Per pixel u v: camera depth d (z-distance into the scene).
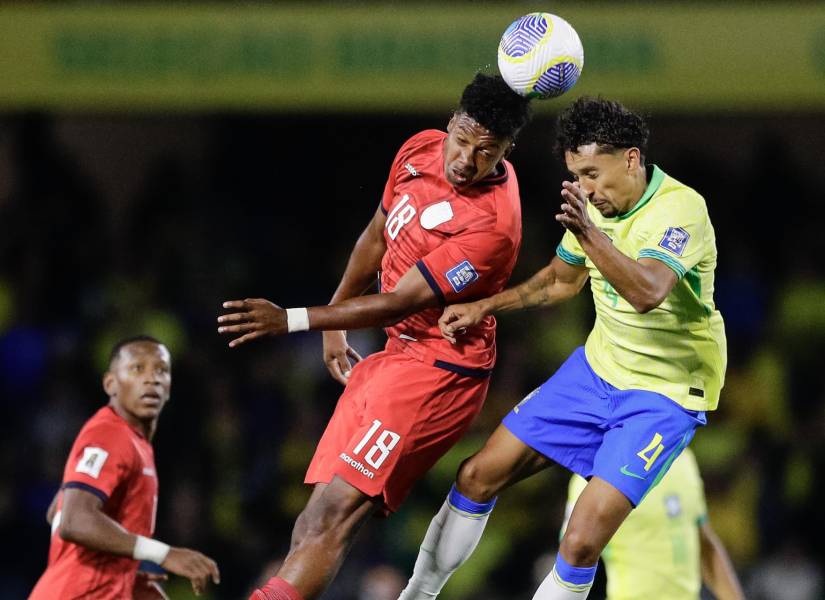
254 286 40.94
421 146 17.61
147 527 19.70
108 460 18.98
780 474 35.88
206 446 35.75
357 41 32.19
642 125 16.41
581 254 17.44
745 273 40.94
